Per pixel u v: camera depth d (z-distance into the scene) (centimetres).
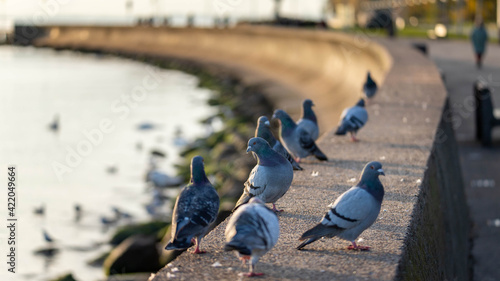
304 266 480
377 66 2503
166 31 7888
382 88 1522
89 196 1730
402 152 871
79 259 1238
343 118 955
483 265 912
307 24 6675
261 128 760
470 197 1206
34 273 1162
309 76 3766
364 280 452
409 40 4769
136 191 1781
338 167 809
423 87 1519
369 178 499
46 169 2119
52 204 1633
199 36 7025
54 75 6259
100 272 1172
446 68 3012
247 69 5062
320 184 729
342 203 491
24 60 8219
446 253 719
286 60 4506
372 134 1012
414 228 569
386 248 512
